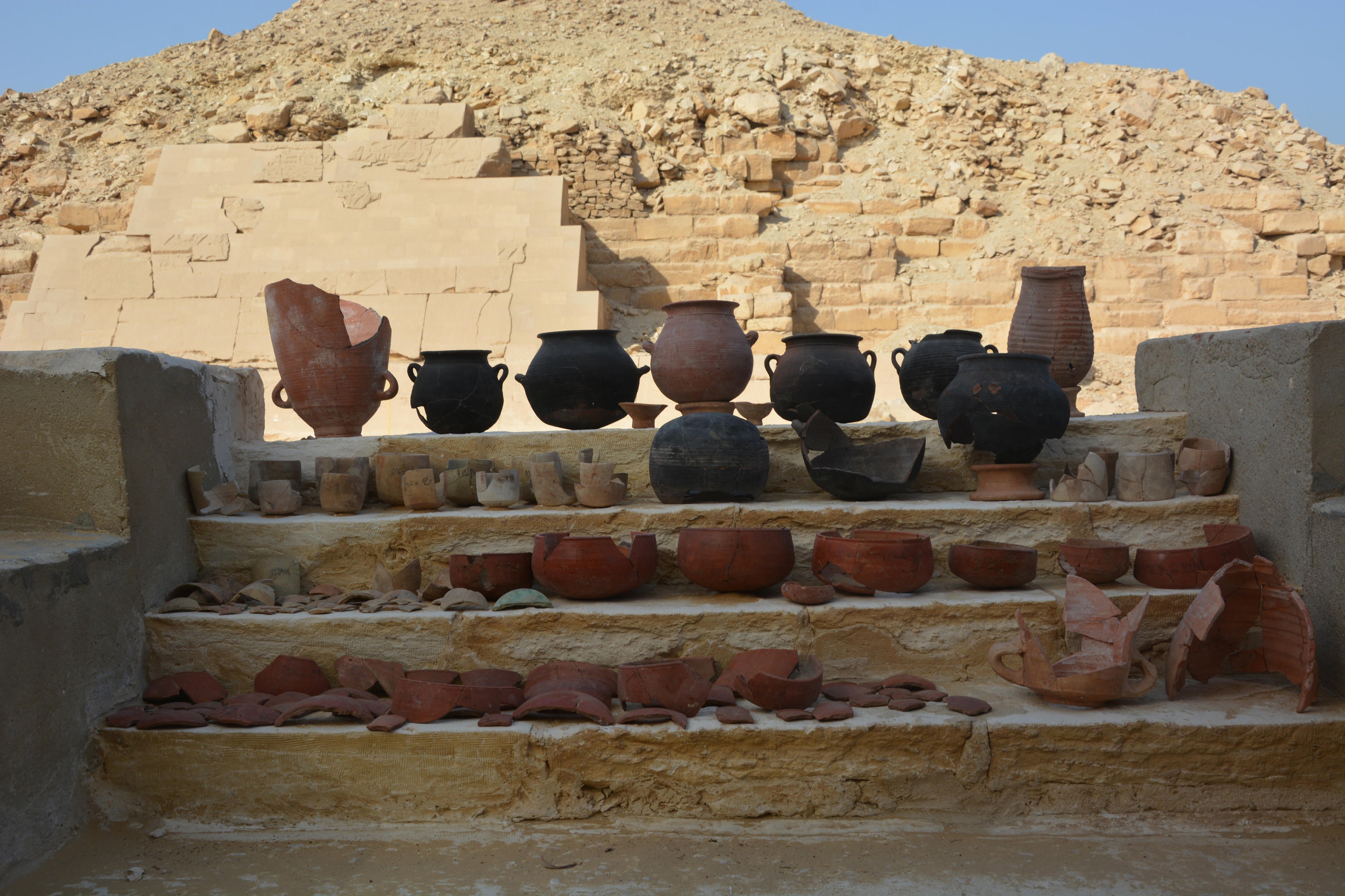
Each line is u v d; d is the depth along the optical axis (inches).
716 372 192.4
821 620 135.7
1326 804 117.0
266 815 118.9
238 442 177.8
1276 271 569.6
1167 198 609.3
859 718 119.3
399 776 118.1
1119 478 157.0
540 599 137.3
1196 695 128.2
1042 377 159.0
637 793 118.2
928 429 173.9
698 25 765.3
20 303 518.6
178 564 147.9
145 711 124.6
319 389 186.4
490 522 153.8
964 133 649.6
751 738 117.2
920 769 117.3
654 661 134.5
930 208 616.1
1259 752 117.0
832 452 173.2
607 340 197.5
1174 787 117.4
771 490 176.6
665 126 634.2
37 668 112.0
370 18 772.0
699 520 154.7
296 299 185.6
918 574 139.1
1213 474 155.0
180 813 119.6
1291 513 139.5
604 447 176.1
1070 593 136.6
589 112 641.0
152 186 545.0
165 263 514.3
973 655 136.9
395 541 153.1
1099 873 104.8
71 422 134.0
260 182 540.4
